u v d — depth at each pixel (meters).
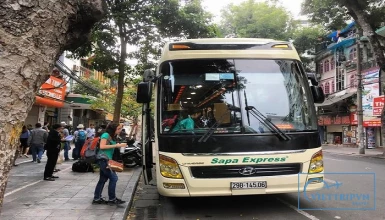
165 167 5.45
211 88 5.85
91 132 15.30
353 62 30.47
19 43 2.37
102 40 12.02
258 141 5.49
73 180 9.22
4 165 2.32
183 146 5.41
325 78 38.03
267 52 6.20
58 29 2.58
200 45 6.13
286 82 6.04
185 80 5.89
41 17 2.45
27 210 5.89
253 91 5.88
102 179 6.52
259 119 5.66
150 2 11.93
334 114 35.22
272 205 6.71
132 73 14.09
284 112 5.80
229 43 6.18
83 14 2.80
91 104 24.38
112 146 6.43
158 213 6.41
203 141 5.42
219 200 7.23
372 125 27.33
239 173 5.39
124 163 12.54
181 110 5.71
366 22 18.50
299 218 5.78
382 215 5.94
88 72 31.03
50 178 9.21
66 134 15.05
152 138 7.32
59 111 26.70
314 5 20.22
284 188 5.49
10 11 2.36
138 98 5.76
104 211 5.90
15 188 7.98
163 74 5.93
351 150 26.73
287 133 5.59
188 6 12.49
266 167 5.45
